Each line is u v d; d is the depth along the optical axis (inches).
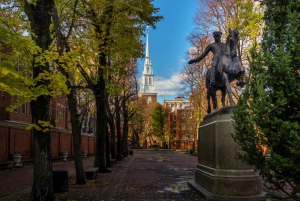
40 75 351.9
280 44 215.9
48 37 413.7
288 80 203.0
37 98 398.0
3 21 331.0
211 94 544.1
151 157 1908.2
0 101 1111.0
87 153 2098.9
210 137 481.1
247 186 425.7
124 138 2046.0
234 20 701.9
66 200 431.5
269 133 207.8
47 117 404.5
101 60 634.8
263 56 223.3
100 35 473.1
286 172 209.6
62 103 1891.0
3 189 549.0
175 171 903.1
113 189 538.0
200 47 1289.4
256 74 223.3
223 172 437.4
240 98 229.5
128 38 625.0
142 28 671.1
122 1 584.1
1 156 1013.8
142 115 2795.3
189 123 2512.3
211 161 473.4
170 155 2255.2
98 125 856.3
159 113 3503.9
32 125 373.4
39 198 395.5
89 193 492.7
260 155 223.9
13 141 1095.0
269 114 205.9
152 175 784.3
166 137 3590.1
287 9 216.8
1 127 1016.9
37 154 402.0
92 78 677.9
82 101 896.3
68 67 386.9
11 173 867.4
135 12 621.0
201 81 1499.8
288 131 194.4
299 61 200.2
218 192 435.8
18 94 323.6
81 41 394.9
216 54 515.8
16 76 310.8
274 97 210.8
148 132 3607.3
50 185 405.1
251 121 214.7
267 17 237.3
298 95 200.2
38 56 357.4
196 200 429.7
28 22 395.5
